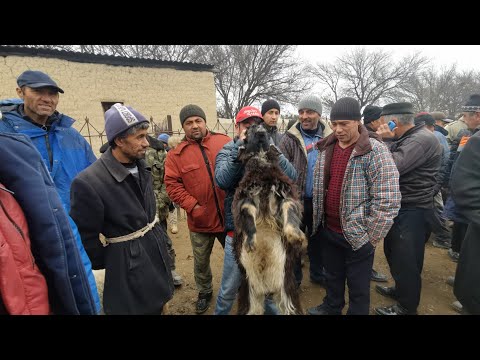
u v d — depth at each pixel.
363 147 2.79
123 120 2.17
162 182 4.85
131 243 2.28
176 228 7.00
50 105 2.86
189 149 3.44
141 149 2.29
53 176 2.90
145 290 2.28
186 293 4.34
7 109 2.86
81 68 11.95
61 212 1.69
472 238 3.00
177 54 28.97
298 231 2.53
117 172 2.23
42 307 1.49
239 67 30.14
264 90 30.97
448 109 40.44
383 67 38.47
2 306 1.38
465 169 2.91
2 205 1.40
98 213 2.14
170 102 14.27
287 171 3.07
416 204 3.34
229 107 32.34
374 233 2.76
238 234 2.72
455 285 3.23
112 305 2.20
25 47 10.47
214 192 3.41
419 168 3.29
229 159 2.93
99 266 2.32
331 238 3.18
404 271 3.39
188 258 5.54
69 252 1.71
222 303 3.12
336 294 3.31
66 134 3.12
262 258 2.82
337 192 3.06
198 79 14.97
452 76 40.78
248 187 2.75
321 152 3.30
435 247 5.93
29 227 1.54
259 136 2.74
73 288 1.74
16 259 1.39
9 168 1.47
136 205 2.33
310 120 3.95
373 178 2.78
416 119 6.49
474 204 2.85
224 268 3.10
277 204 2.84
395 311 3.56
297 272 4.25
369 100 39.84
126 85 13.08
